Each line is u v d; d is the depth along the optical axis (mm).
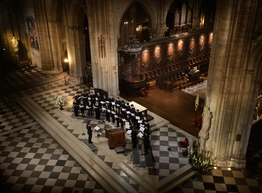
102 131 19438
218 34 13547
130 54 23609
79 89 26859
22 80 29734
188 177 15438
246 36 13125
